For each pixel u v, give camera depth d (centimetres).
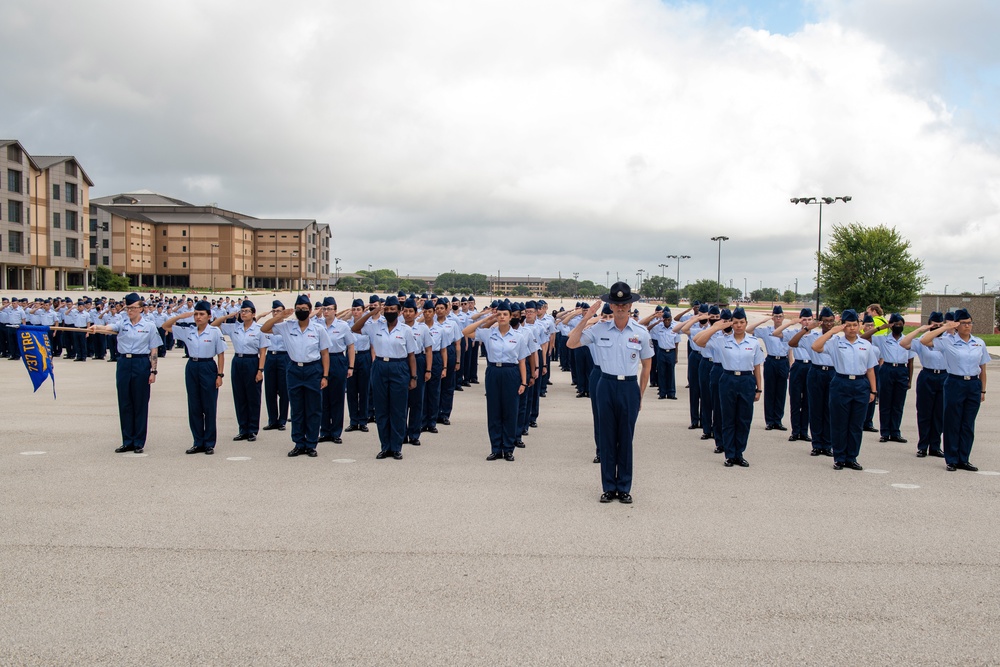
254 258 10762
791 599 524
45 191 6425
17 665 421
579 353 1705
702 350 1156
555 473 912
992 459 1027
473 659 433
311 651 440
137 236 9475
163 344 2636
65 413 1334
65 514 705
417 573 565
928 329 1032
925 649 452
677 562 595
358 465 948
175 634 461
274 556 598
